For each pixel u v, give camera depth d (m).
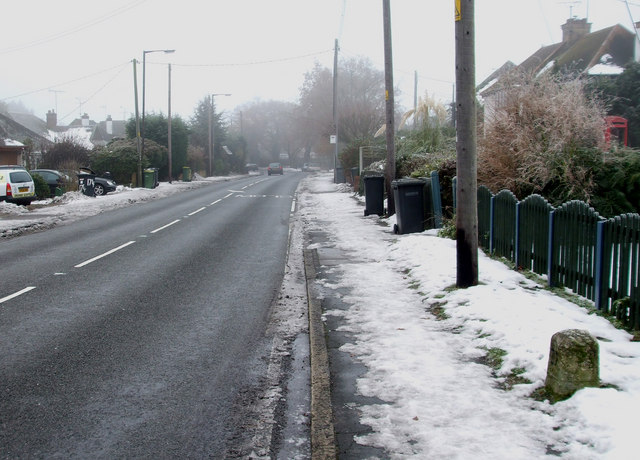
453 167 14.76
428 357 5.99
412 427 4.48
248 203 27.11
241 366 6.19
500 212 10.74
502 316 6.76
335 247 13.34
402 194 14.66
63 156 39.56
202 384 5.68
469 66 8.12
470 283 8.41
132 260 12.30
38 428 4.71
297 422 4.89
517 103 12.21
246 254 13.15
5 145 36.16
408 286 9.30
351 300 8.49
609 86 23.05
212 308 8.51
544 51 38.31
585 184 11.04
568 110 11.33
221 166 70.62
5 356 6.38
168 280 10.38
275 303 8.84
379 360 5.96
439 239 12.42
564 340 4.77
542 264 8.90
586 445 4.02
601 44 30.17
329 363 5.94
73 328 7.44
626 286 6.57
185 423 4.84
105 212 23.06
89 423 4.80
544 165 11.25
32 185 25.03
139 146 38.56
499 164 12.34
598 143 11.41
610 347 5.69
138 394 5.41
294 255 13.05
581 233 7.66
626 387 4.75
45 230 17.56
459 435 4.31
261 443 4.51
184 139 52.78
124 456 4.28
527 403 4.79
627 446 3.82
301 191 35.84
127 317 7.98
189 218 20.59
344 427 4.55
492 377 5.41
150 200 29.58
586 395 4.57
